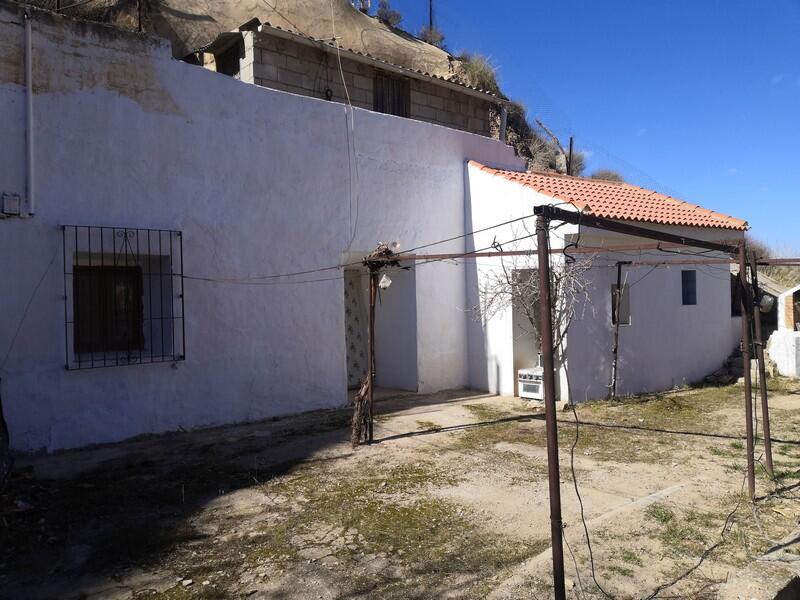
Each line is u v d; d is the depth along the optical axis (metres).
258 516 5.32
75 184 7.30
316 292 9.73
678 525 5.06
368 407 7.86
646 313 11.66
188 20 14.77
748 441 5.72
